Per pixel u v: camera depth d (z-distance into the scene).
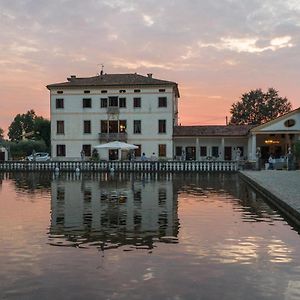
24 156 75.88
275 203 18.47
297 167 44.75
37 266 9.12
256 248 10.61
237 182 34.38
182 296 7.34
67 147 63.12
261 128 54.16
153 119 61.56
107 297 7.32
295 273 8.56
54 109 63.28
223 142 60.59
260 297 7.28
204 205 19.14
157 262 9.34
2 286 7.89
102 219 15.13
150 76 64.69
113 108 61.91
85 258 9.71
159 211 17.19
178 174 46.06
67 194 24.42
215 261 9.41
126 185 31.20
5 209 17.92
